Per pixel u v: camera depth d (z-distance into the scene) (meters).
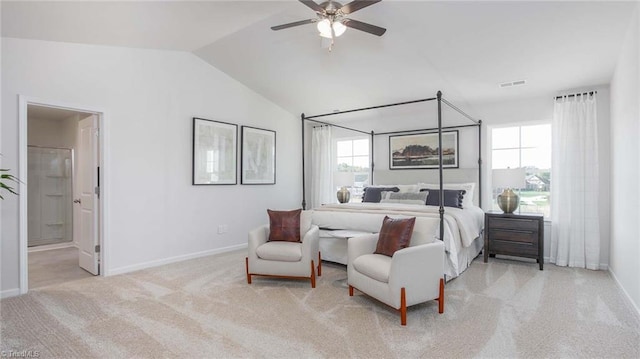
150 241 4.35
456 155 5.39
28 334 2.43
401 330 2.50
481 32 3.43
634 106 2.89
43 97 3.47
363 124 6.41
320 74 4.88
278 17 3.68
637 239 2.82
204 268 4.25
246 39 4.21
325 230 4.32
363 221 4.04
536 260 4.66
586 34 3.23
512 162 5.08
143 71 4.30
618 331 2.47
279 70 4.95
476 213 4.63
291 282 3.67
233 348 2.23
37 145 5.86
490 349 2.21
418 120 5.81
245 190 5.61
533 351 2.19
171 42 4.24
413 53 3.99
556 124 4.51
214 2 3.24
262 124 5.89
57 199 5.89
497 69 4.05
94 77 3.86
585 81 4.15
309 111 6.35
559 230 4.41
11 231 3.27
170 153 4.57
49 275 3.97
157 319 2.69
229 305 2.99
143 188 4.29
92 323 2.61
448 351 2.19
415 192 5.05
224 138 5.24
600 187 4.23
